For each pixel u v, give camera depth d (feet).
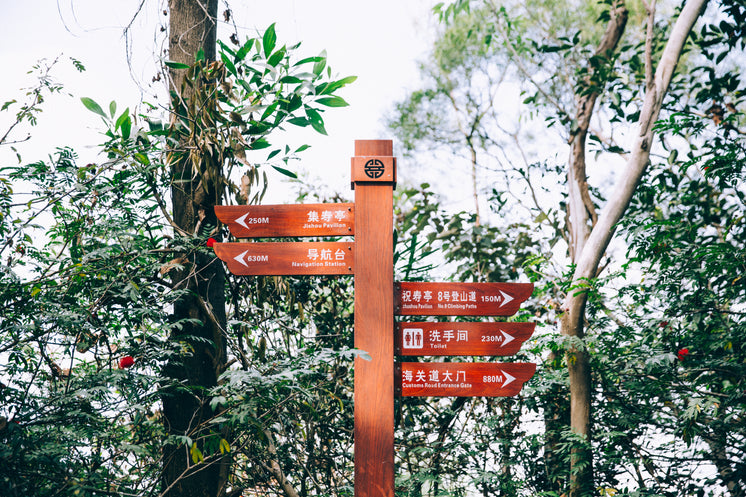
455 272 18.71
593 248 15.67
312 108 13.89
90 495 9.27
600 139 20.72
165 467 11.57
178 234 13.28
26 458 9.02
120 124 13.42
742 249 12.30
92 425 10.17
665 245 13.47
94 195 12.22
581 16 22.82
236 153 13.43
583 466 14.07
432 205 19.02
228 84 13.78
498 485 14.83
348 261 13.25
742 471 13.69
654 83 16.48
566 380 15.48
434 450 15.06
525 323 13.48
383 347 12.92
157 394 11.24
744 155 12.99
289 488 14.21
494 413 16.07
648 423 14.98
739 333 13.51
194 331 12.92
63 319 10.30
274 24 13.78
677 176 17.19
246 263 13.12
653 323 14.42
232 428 12.39
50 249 12.53
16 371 10.94
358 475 12.37
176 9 14.62
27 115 11.52
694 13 16.84
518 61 23.34
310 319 16.22
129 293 11.60
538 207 20.90
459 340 13.38
